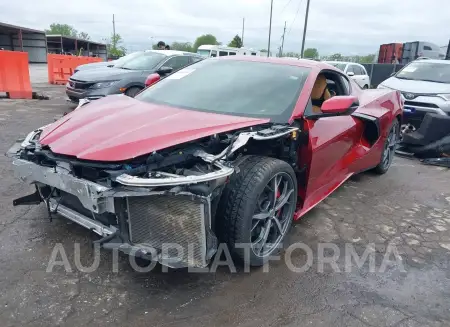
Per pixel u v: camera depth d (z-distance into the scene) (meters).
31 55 44.59
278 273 2.72
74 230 3.07
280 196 2.88
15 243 2.85
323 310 2.36
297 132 2.89
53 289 2.39
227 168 2.26
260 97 3.18
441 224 3.73
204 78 3.56
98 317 2.18
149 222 2.31
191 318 2.22
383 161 5.05
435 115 6.08
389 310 2.40
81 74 8.41
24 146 2.67
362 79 15.74
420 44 20.20
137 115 2.80
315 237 3.28
